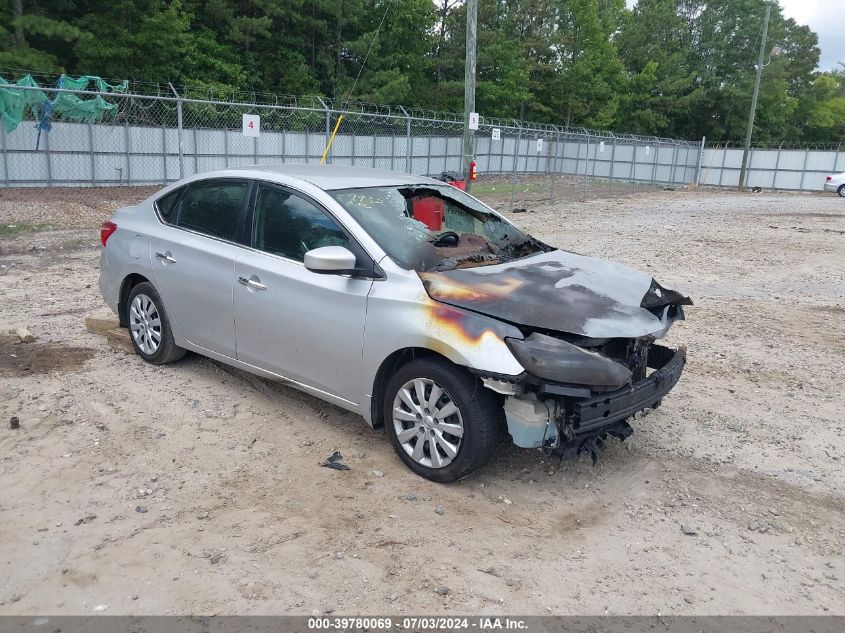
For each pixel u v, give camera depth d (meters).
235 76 33.94
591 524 4.01
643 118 57.41
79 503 4.04
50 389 5.57
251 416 5.23
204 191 5.62
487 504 4.16
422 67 43.56
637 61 60.81
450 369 4.11
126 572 3.44
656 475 4.59
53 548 3.62
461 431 4.11
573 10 53.44
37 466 4.42
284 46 37.94
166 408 5.30
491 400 4.09
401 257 4.50
